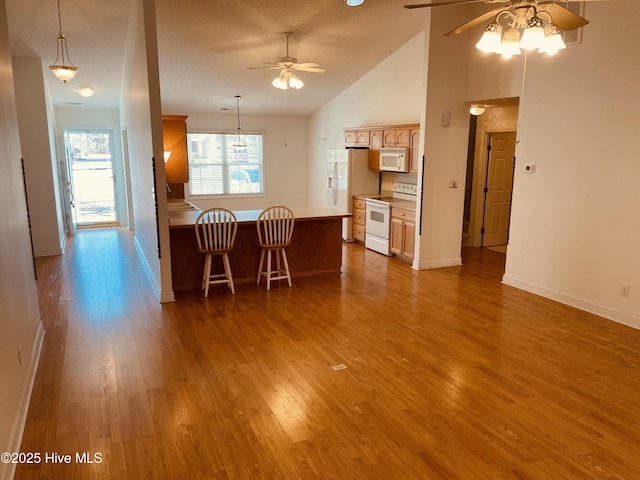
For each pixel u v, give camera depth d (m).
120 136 9.19
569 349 3.66
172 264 5.09
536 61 4.84
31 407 2.80
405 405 2.85
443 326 4.12
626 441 2.52
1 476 2.06
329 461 2.33
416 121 6.62
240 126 9.46
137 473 2.24
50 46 6.07
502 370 3.31
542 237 4.93
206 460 2.34
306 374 3.24
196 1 4.93
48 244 6.86
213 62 6.55
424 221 5.98
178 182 6.95
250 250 5.43
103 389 3.02
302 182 10.21
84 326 4.10
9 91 3.25
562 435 2.57
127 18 5.51
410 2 5.30
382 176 7.81
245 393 2.98
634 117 3.98
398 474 2.24
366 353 3.57
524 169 5.07
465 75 5.80
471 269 6.13
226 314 4.41
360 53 6.79
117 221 9.51
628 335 3.93
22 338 2.91
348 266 6.27
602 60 4.19
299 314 4.41
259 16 5.34
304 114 9.77
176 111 8.83
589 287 4.48
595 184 4.34
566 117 4.56
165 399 2.90
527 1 2.60
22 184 3.46
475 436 2.55
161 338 3.84
